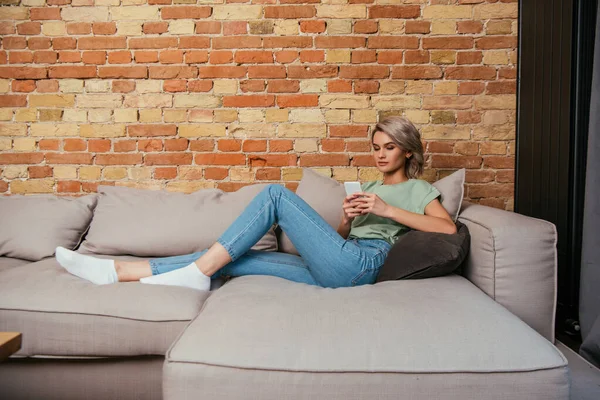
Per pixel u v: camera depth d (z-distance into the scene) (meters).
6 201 2.17
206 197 2.18
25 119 2.53
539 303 1.52
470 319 1.19
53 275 1.60
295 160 2.52
